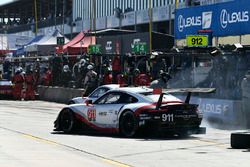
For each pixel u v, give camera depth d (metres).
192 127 17.12
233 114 19.88
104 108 17.86
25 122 22.47
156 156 12.91
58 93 39.22
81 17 98.56
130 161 12.12
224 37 26.25
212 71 21.20
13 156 12.76
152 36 38.19
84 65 35.66
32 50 54.19
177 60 25.23
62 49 45.59
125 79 29.89
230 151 13.88
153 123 16.52
